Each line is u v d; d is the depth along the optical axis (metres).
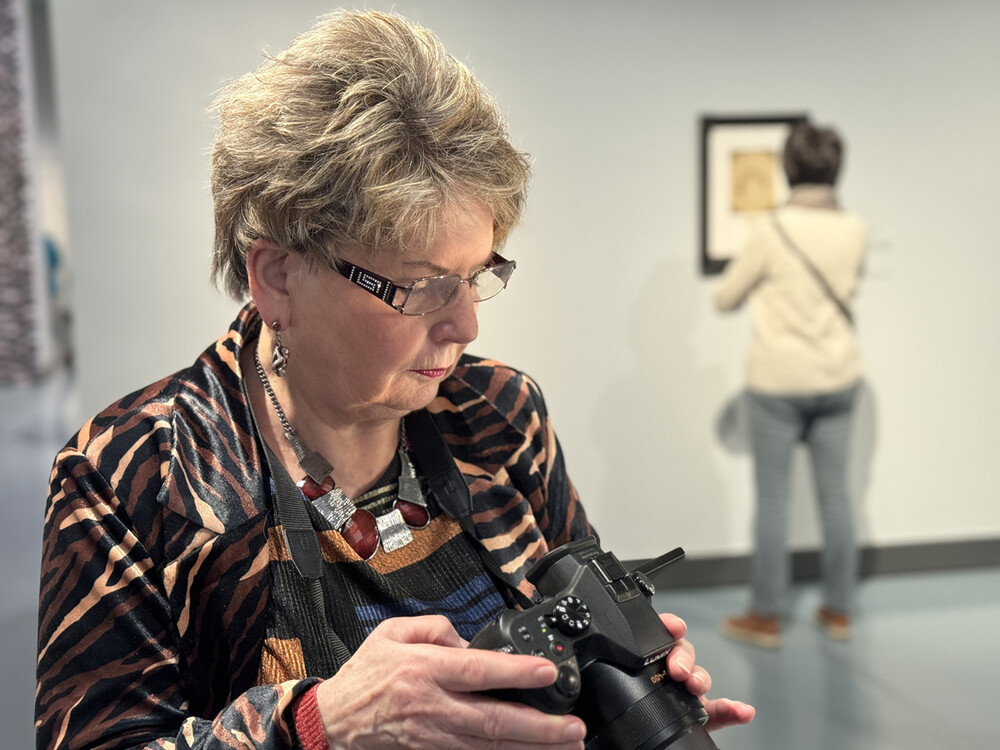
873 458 3.68
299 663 0.75
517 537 0.87
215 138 0.75
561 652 0.65
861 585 3.69
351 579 0.79
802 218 3.15
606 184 3.41
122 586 0.72
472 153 0.70
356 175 0.67
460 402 0.88
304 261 0.72
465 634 0.81
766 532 3.24
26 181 7.27
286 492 0.77
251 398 0.81
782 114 3.43
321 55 0.71
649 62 3.36
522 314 3.44
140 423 0.76
